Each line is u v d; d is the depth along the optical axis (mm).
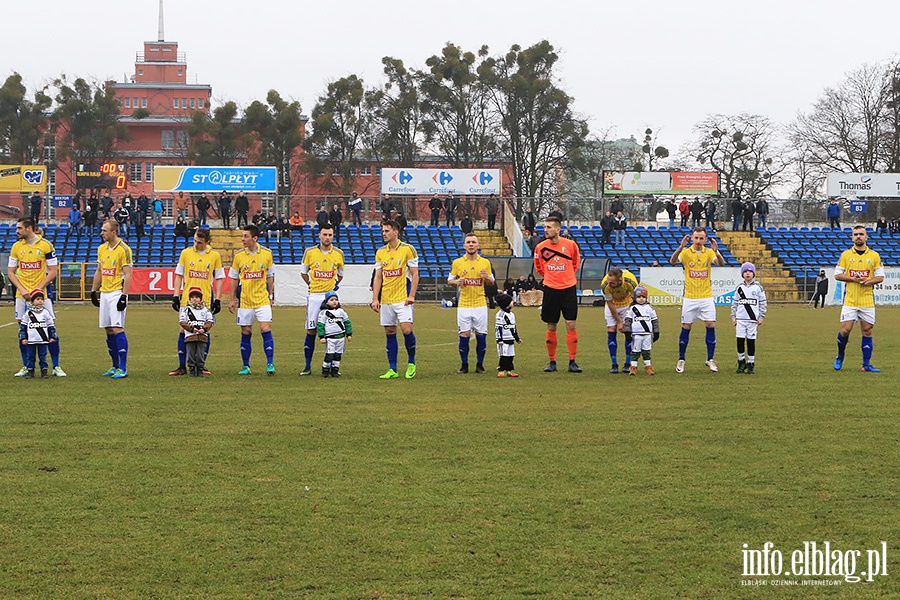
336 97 73688
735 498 7336
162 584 5652
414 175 51719
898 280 43094
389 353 14648
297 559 6039
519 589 5598
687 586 5656
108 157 77125
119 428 10047
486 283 15125
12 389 13023
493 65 70375
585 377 14695
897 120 65938
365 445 9227
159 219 51531
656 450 9008
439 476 7988
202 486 7648
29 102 74812
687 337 15461
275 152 74000
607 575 5805
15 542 6316
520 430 10000
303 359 17672
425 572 5840
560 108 68562
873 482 7805
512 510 7027
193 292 14695
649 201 57031
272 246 48062
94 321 28438
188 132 76312
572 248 15320
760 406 11625
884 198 57531
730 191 71812
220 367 16156
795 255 50438
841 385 13641
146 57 108375
